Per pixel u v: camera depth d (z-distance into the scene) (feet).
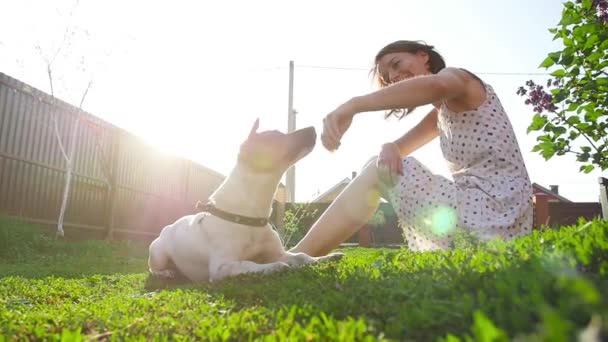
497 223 8.20
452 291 4.60
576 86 12.73
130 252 31.94
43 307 8.71
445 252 7.77
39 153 31.58
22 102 30.32
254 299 7.06
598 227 6.77
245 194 10.91
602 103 12.57
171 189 47.73
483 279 4.87
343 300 5.21
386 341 3.58
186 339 4.85
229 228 10.82
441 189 8.80
